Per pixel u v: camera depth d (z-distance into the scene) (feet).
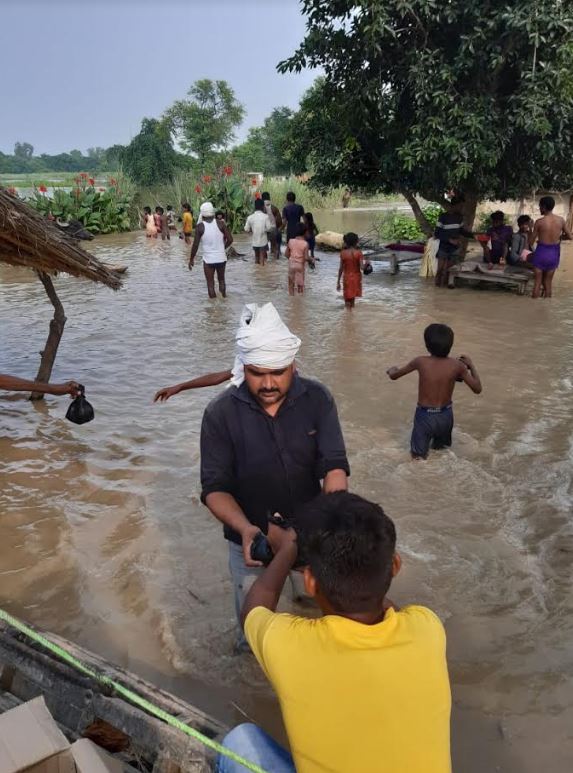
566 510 15.17
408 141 40.73
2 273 52.49
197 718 7.71
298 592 11.98
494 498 15.76
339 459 9.20
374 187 48.19
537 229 37.81
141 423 20.85
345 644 5.39
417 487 16.35
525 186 43.04
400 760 5.29
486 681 10.29
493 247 42.96
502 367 25.62
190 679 10.53
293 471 9.26
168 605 12.30
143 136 161.99
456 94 38.17
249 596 6.69
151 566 13.51
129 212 90.07
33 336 31.94
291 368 8.84
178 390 11.97
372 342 29.63
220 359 27.71
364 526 5.60
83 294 42.68
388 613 5.66
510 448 18.43
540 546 13.84
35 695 8.61
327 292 41.78
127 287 44.80
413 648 5.44
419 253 49.78
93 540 14.43
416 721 5.32
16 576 13.19
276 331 8.46
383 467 17.40
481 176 40.11
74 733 8.05
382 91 40.06
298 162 49.73
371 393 23.03
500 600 12.18
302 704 5.43
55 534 14.66
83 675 8.47
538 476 16.79
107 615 12.06
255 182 95.96
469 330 31.40
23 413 21.84
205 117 169.27
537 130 36.29
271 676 5.67
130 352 28.94
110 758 6.66
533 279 41.50
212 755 7.19
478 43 36.83
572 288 41.81
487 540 14.06
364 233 76.64
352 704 5.31
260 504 9.47
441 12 36.94
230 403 9.07
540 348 28.19
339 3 39.55
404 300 38.78
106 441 19.53
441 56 37.88
